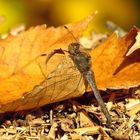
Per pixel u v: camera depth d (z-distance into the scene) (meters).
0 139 0.38
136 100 0.40
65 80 0.37
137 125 0.39
